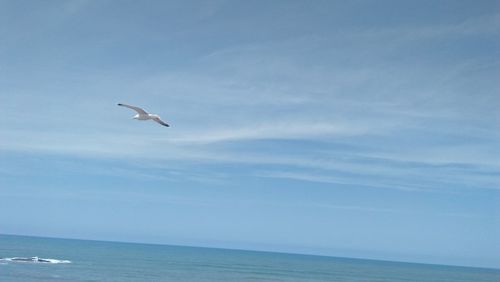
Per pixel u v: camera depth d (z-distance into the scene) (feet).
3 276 262.26
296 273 464.65
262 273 432.25
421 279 502.38
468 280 535.60
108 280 278.87
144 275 328.08
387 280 448.65
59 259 424.46
